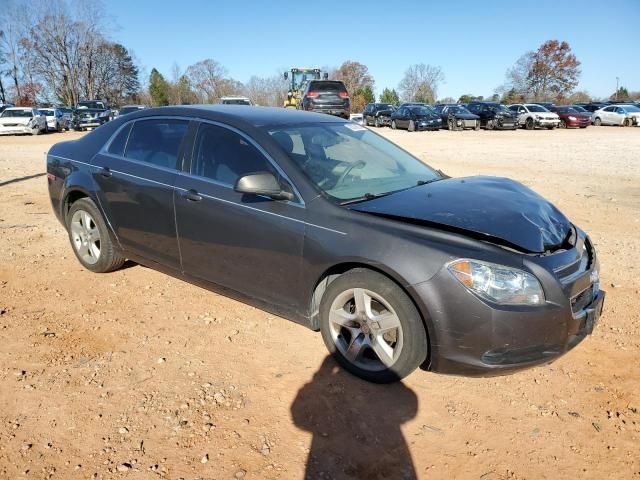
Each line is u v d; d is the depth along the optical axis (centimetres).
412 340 311
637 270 529
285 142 384
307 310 358
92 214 490
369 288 322
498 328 291
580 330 319
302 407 311
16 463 265
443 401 318
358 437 286
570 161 1429
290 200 356
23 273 513
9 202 840
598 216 760
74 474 259
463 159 1480
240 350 373
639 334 397
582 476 261
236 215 377
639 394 324
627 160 1450
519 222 325
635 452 276
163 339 388
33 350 370
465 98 8981
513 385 334
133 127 470
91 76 7269
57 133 2972
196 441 281
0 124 2666
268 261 367
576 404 315
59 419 298
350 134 445
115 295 464
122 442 280
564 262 312
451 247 302
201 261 410
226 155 397
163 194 421
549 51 7731
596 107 4150
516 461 270
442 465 268
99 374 342
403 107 3042
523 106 3262
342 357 345
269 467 264
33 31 6719
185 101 7631
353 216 333
